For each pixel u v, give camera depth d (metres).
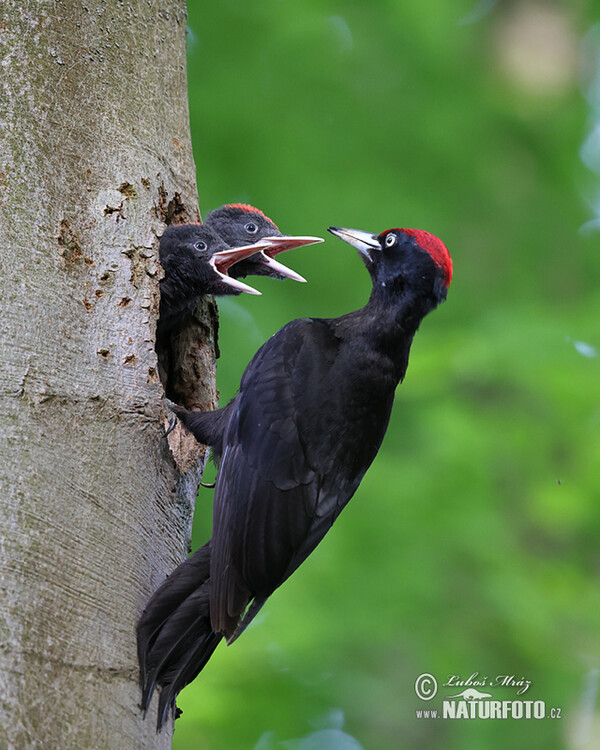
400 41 13.86
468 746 11.18
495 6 15.19
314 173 13.10
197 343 8.84
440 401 12.54
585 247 14.18
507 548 12.00
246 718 10.39
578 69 14.96
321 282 13.20
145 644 5.91
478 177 13.79
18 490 5.62
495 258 13.79
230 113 13.02
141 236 7.17
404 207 13.21
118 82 7.63
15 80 6.95
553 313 13.20
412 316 7.75
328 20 13.70
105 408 6.27
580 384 12.11
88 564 5.75
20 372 5.96
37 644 5.32
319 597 11.34
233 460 7.20
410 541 11.84
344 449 7.39
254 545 6.96
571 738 11.35
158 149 7.88
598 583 12.21
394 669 11.30
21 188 6.60
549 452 12.32
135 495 6.23
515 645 11.48
